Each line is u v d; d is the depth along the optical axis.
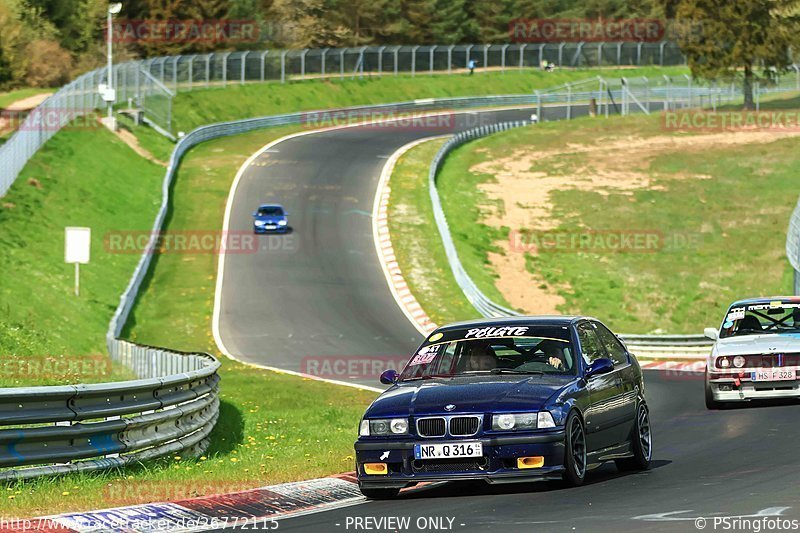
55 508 38.16
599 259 192.38
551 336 44.50
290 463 51.78
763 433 58.25
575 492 40.34
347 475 46.72
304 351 136.25
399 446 40.06
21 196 176.25
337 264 185.62
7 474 42.06
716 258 191.62
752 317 78.19
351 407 88.75
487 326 45.78
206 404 61.38
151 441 51.16
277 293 168.38
